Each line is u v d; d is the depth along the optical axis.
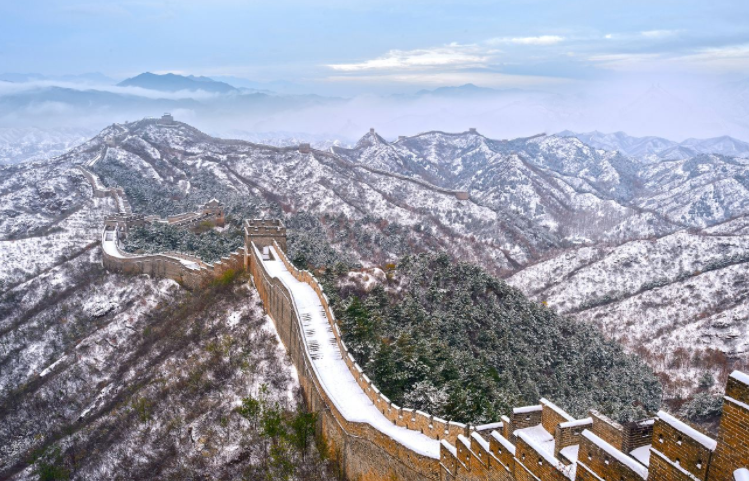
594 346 113.19
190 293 114.19
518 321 110.25
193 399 76.06
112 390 92.19
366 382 57.34
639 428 27.41
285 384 71.31
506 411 60.31
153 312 114.06
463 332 98.19
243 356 81.25
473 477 32.81
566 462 28.12
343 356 65.88
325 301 75.81
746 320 148.25
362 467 48.41
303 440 58.56
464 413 54.31
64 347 113.19
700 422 98.69
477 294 115.12
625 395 98.50
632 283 198.50
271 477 56.16
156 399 80.00
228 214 184.12
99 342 109.00
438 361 71.25
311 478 53.53
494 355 93.31
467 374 70.75
